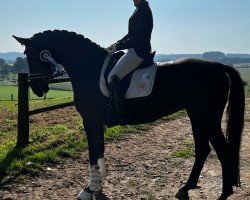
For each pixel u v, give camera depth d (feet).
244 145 28.17
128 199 17.79
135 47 16.78
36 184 19.27
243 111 16.57
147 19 16.53
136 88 17.06
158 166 22.80
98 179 17.58
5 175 20.02
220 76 16.47
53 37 18.28
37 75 18.56
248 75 513.04
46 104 53.67
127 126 32.89
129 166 22.70
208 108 16.17
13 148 24.97
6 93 242.17
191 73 16.49
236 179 16.49
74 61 18.10
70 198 17.87
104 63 17.81
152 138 30.14
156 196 18.11
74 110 44.47
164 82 16.79
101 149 18.84
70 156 23.90
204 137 16.40
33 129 32.24
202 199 17.71
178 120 39.11
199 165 16.55
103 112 17.93
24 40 18.44
